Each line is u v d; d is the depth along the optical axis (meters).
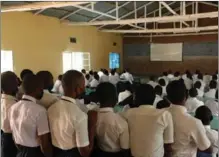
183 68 14.01
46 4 6.51
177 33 13.90
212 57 13.30
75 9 9.56
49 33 9.72
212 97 5.42
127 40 15.05
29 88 1.81
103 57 13.24
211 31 13.15
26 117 1.75
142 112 1.83
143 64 14.92
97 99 1.87
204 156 2.12
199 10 13.20
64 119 1.68
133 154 1.84
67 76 1.72
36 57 9.12
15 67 8.27
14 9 6.84
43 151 1.77
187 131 1.80
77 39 11.27
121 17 11.22
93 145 1.81
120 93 4.36
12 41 8.16
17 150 2.05
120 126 1.79
